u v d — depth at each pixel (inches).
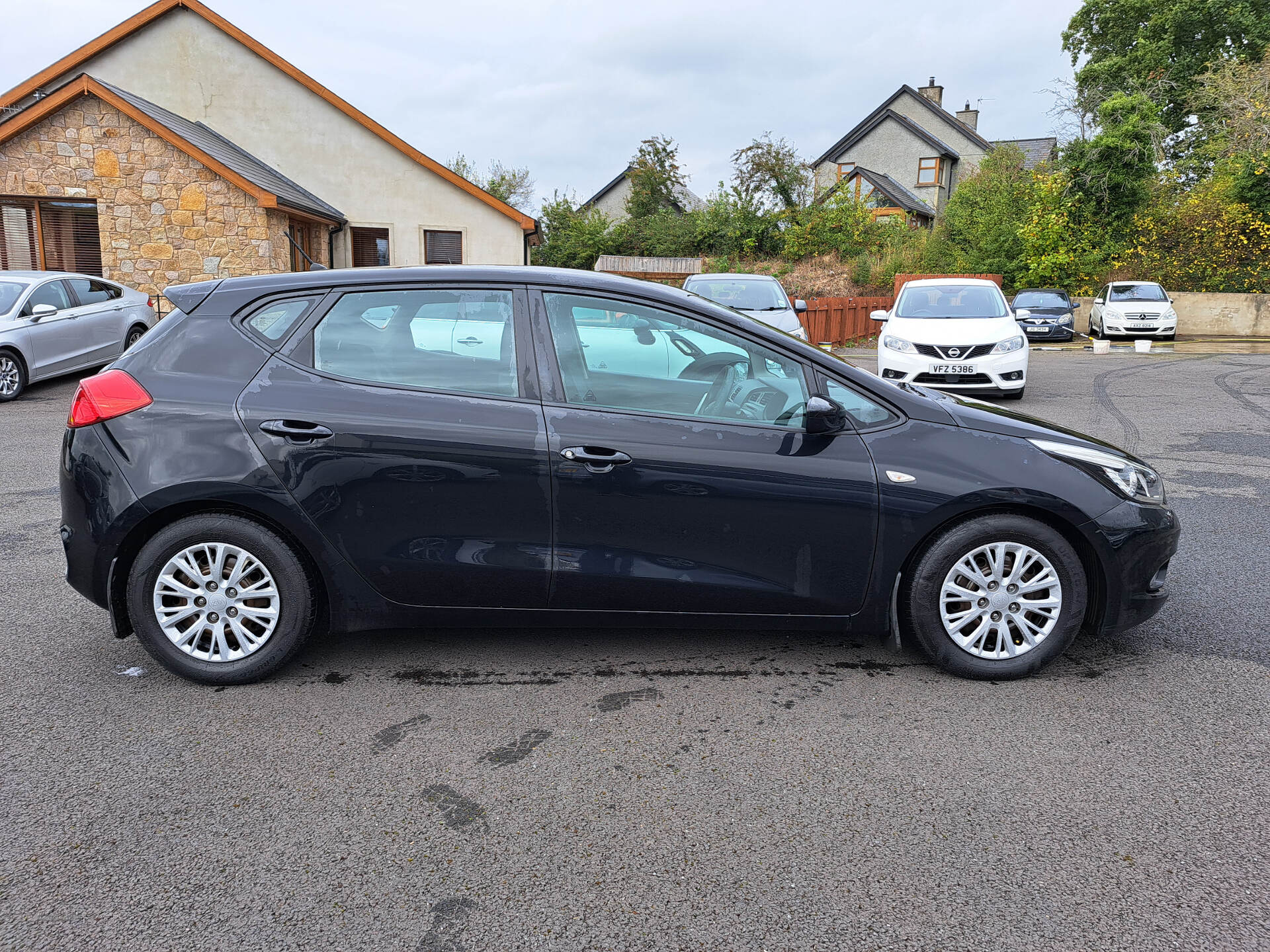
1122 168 1091.9
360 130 781.3
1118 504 133.7
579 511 130.2
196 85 768.9
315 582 135.3
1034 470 132.4
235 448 128.1
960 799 103.8
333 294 136.0
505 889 88.0
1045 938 81.0
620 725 122.2
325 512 129.3
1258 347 829.2
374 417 129.5
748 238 1475.1
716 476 129.8
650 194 1717.5
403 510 130.0
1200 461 301.3
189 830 97.4
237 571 131.6
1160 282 1068.5
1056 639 135.0
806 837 96.6
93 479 129.0
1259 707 127.3
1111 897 86.6
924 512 131.3
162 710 126.1
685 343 134.0
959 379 424.5
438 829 98.0
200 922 83.0
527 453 129.0
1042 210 1146.7
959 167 1932.8
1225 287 1036.5
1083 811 101.4
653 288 137.4
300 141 777.6
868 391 136.6
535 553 131.3
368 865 91.7
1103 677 137.5
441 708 127.1
